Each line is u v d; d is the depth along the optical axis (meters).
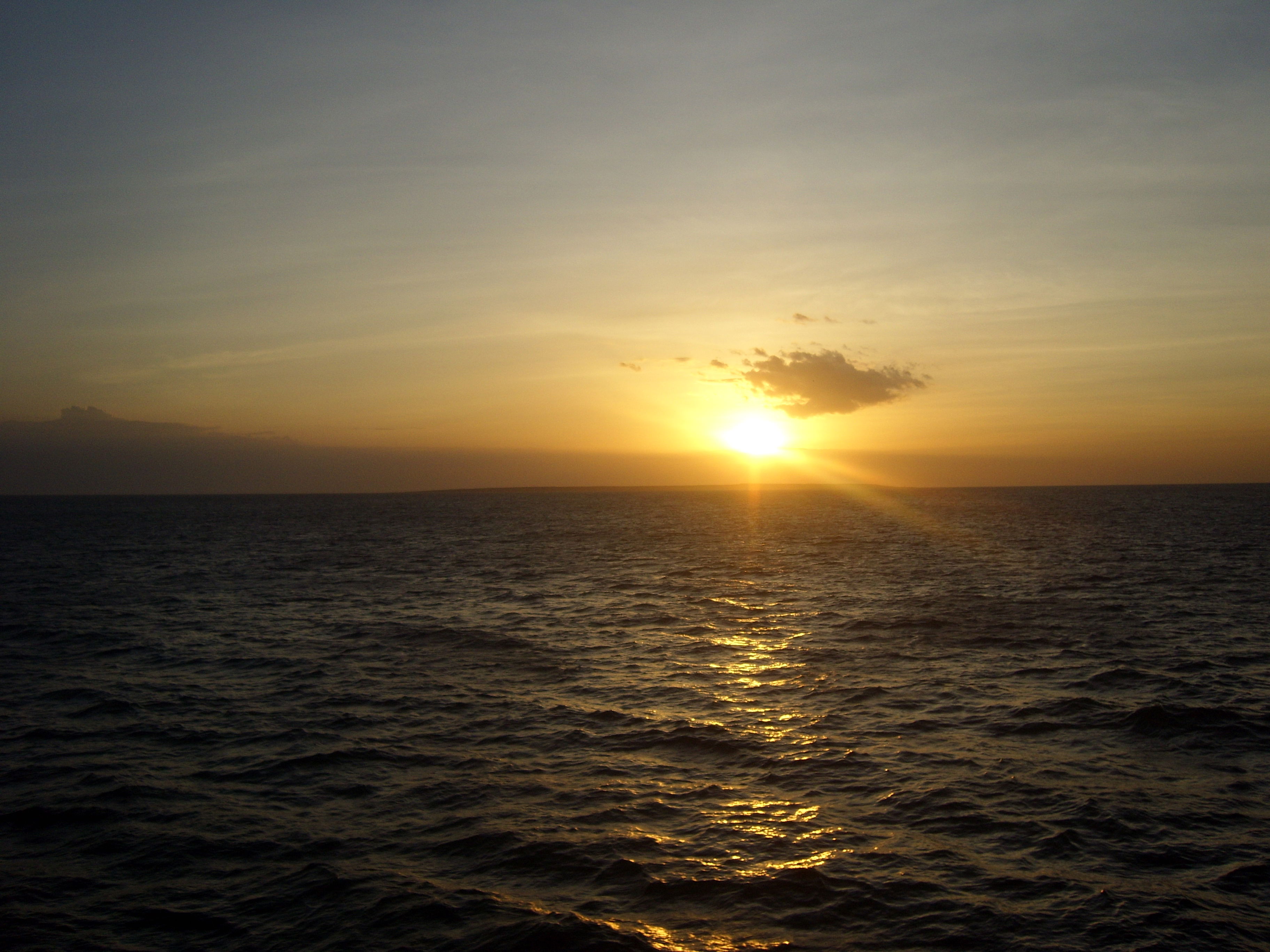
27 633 35.44
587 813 15.88
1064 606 39.34
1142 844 14.10
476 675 27.27
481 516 177.12
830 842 14.45
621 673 27.33
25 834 15.27
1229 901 12.25
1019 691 23.89
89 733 21.25
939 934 11.55
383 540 99.00
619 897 12.73
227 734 21.09
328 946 11.60
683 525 134.75
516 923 12.00
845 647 31.00
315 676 27.25
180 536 108.19
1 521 160.12
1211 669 25.92
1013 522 123.81
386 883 13.30
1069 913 11.99
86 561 70.94
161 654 30.81
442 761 18.98
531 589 50.16
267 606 43.12
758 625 36.22
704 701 23.69
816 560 68.56
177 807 16.45
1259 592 43.34
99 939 11.86
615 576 57.44
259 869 13.87
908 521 138.25
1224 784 16.75
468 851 14.36
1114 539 82.31
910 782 17.11
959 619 36.34
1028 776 17.30
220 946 11.64
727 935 11.64
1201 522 112.75
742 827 15.15
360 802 16.62
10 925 12.21
